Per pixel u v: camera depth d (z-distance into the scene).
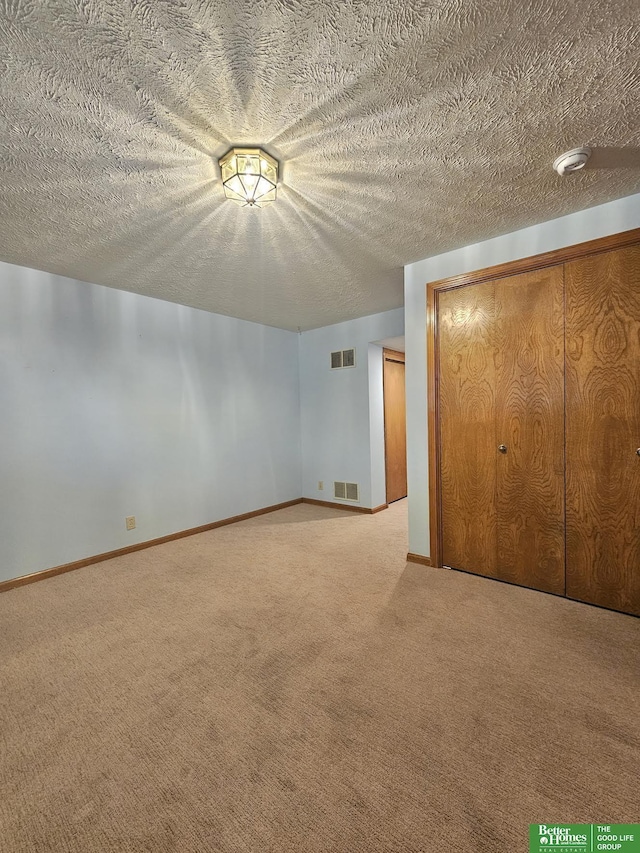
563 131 1.48
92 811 1.11
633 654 1.75
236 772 1.22
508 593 2.36
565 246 2.17
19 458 2.66
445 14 1.02
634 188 1.90
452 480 2.70
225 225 2.15
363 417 4.43
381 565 2.86
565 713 1.42
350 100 1.30
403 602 2.28
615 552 2.12
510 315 2.40
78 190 1.77
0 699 1.57
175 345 3.62
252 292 3.33
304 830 1.05
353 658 1.77
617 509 2.10
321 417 4.83
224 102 1.29
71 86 1.20
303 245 2.43
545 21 1.05
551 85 1.26
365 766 1.23
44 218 2.02
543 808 1.09
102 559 3.06
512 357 2.41
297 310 3.93
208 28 1.03
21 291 2.67
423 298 2.74
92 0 0.95
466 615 2.11
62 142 1.45
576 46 1.12
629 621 2.02
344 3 0.98
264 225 2.17
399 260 2.71
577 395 2.20
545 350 2.29
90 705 1.52
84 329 3.00
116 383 3.19
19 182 1.70
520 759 1.24
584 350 2.16
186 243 2.35
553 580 2.32
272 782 1.19
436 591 2.41
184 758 1.28
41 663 1.79
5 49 1.06
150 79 1.18
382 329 4.16
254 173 1.57
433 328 2.69
